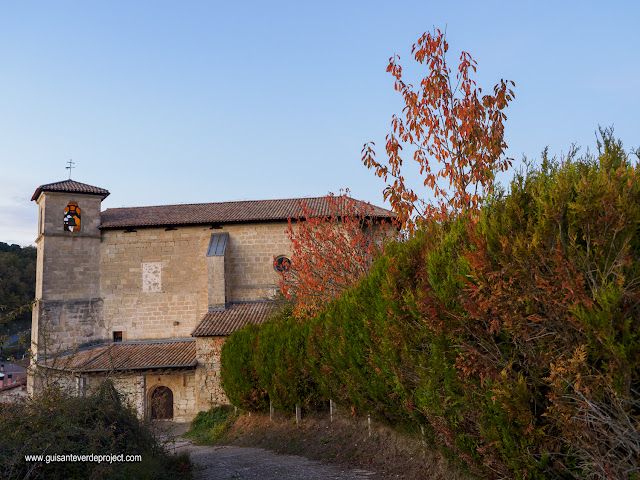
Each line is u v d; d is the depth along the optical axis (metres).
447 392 6.79
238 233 31.59
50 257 30.61
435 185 9.77
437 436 8.05
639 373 4.50
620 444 4.50
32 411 7.73
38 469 6.91
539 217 5.20
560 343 5.15
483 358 5.79
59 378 9.70
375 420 11.91
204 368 25.86
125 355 27.41
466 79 9.44
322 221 18.98
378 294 9.39
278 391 16.42
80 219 31.66
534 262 5.06
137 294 31.47
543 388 5.49
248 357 19.23
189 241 31.78
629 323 4.42
